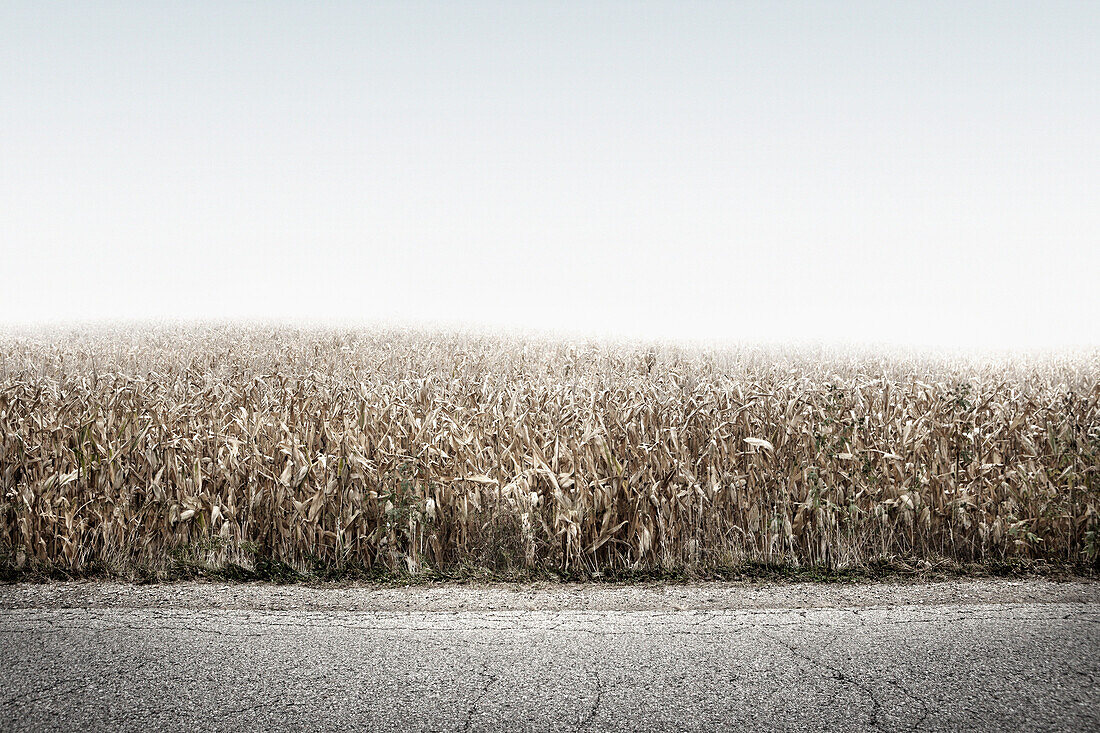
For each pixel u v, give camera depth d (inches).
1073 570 198.8
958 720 117.7
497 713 119.6
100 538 215.9
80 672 134.5
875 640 148.6
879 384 327.9
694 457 268.7
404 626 157.8
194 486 224.8
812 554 213.9
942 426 261.1
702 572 200.2
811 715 118.9
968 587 184.5
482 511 227.0
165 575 195.6
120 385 311.9
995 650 143.5
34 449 237.9
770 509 234.8
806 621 159.8
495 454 250.7
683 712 120.0
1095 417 271.7
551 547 211.8
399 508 212.1
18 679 131.7
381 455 234.4
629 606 171.9
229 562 207.5
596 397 298.0
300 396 316.8
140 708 121.3
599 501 215.5
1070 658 139.9
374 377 446.0
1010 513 218.5
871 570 200.7
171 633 153.5
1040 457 248.7
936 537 226.8
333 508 224.5
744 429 275.4
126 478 236.4
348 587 190.2
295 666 137.1
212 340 912.3
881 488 240.7
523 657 140.9
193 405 288.2
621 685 129.0
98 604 172.7
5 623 159.2
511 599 178.2
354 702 123.3
